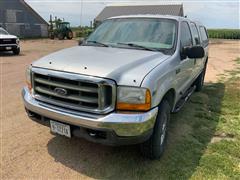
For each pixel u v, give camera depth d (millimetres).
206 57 7703
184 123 5137
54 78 3334
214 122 5230
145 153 3666
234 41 38406
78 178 3367
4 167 3545
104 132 3107
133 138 3107
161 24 4613
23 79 8812
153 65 3451
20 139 4328
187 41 4930
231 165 3680
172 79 3846
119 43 4426
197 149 4117
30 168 3545
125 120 3027
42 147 4090
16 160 3717
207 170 3553
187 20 5348
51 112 3355
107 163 3693
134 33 4547
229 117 5535
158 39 4375
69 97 3230
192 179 3361
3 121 5039
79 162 3709
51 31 39562
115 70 3145
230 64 13703
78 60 3449
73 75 3145
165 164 3684
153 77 3209
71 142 4250
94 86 3066
